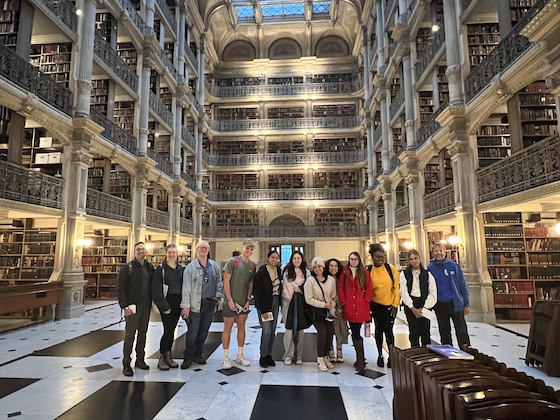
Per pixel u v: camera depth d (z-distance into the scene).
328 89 20.89
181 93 15.23
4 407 3.01
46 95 7.21
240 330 4.23
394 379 2.53
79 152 7.99
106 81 10.08
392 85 14.00
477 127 7.28
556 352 3.75
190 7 16.88
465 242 7.30
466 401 1.48
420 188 10.23
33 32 7.95
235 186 20.91
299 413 2.90
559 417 1.40
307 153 20.38
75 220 7.84
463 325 4.07
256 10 19.64
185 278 4.08
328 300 4.03
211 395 3.26
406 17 11.29
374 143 16.73
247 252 4.28
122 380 3.65
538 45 5.11
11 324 6.77
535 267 7.04
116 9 10.17
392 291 4.03
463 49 7.75
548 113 6.40
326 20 20.73
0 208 6.19
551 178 5.15
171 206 14.22
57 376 3.78
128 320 3.90
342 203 19.53
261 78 21.91
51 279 7.48
